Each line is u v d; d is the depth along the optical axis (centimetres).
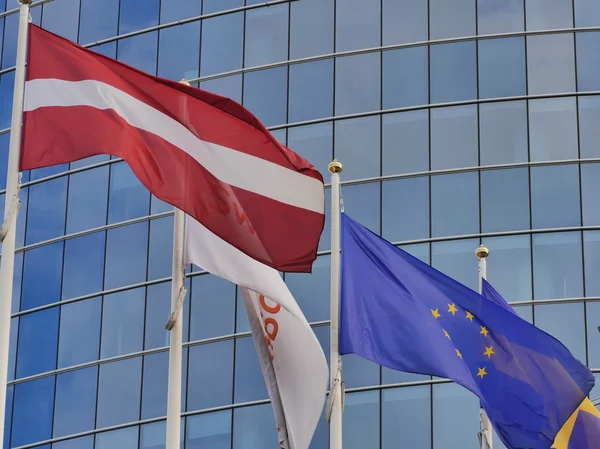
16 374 4922
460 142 4716
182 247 2719
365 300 2828
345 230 2867
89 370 4800
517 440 2877
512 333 2888
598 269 4538
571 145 4681
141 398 4681
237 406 4544
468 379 2842
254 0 5028
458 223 4625
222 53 5000
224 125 2694
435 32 4850
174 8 5122
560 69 4772
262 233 2664
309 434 2739
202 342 4662
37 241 5069
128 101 2661
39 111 2644
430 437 4356
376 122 4778
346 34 4900
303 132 4819
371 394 4425
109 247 4928
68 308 4916
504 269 4556
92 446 4706
